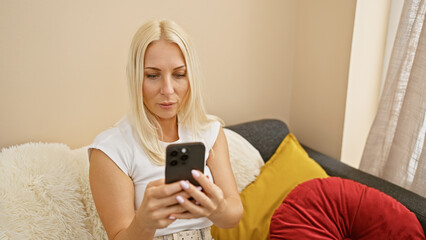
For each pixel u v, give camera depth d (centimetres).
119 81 151
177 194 67
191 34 163
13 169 112
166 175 67
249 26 177
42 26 131
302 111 198
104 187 90
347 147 179
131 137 97
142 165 96
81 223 113
